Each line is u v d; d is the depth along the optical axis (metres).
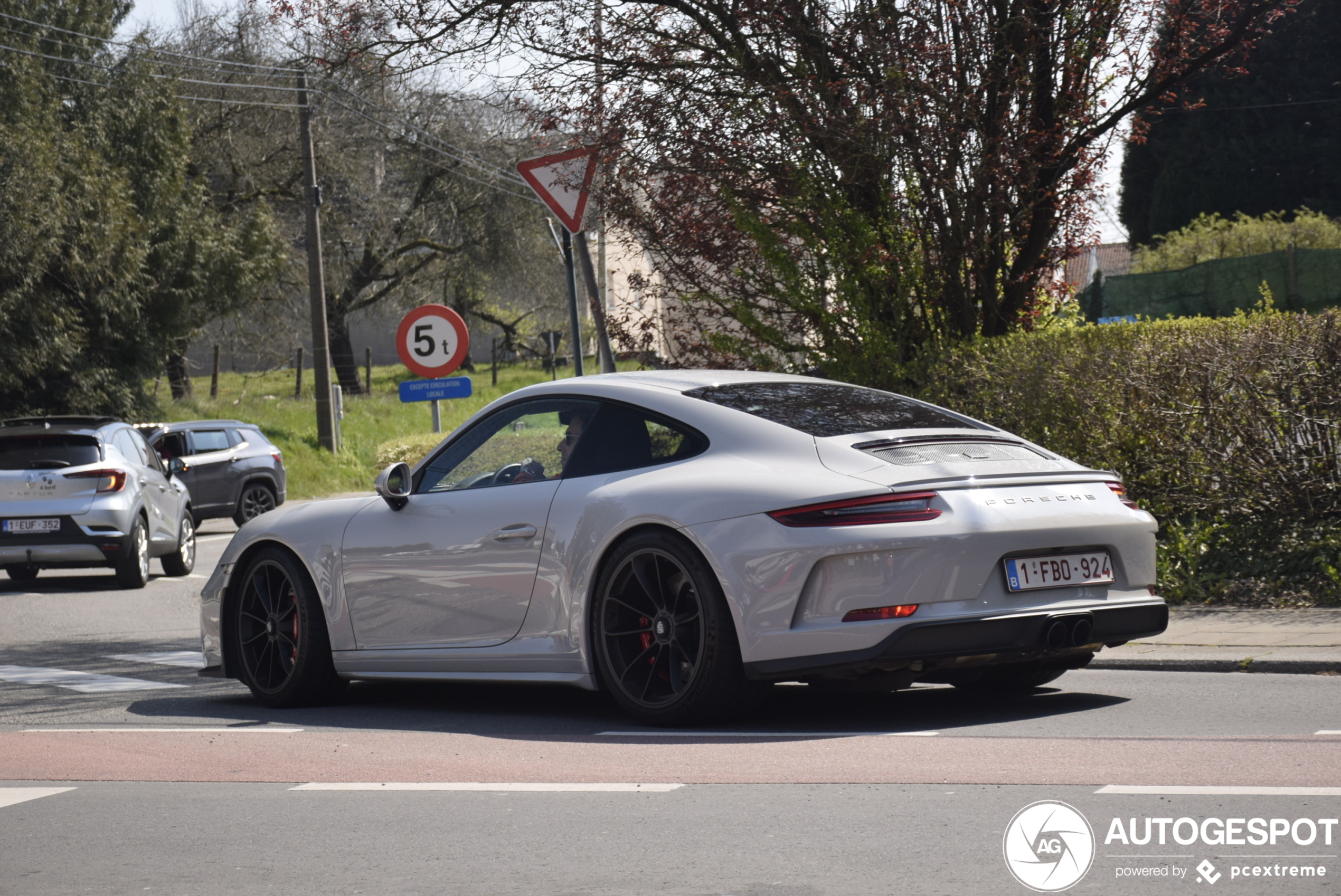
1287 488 10.20
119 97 30.25
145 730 7.02
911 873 3.99
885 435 6.40
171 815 5.12
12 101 26.92
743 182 11.80
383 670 7.42
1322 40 50.00
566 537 6.62
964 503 5.95
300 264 43.91
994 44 11.13
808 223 11.86
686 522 6.16
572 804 4.99
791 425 6.43
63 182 26.91
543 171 11.80
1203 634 8.50
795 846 4.31
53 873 4.41
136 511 16.08
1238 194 50.56
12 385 26.61
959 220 11.59
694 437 6.53
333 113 41.94
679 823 4.64
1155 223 52.03
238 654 8.06
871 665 5.78
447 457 7.43
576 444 6.89
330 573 7.59
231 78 40.56
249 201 42.06
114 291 28.20
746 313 12.17
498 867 4.23
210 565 19.19
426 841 4.57
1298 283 31.20
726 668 6.07
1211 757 5.30
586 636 6.55
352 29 12.55
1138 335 10.93
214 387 39.81
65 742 6.72
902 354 12.23
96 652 10.75
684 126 11.73
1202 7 11.75
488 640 6.95
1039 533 6.04
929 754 5.58
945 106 11.04
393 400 43.78
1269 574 9.85
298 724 7.13
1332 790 4.73
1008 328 12.37
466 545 7.02
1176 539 10.32
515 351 58.09
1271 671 7.50
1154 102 12.34
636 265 12.82
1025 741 5.77
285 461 32.28
